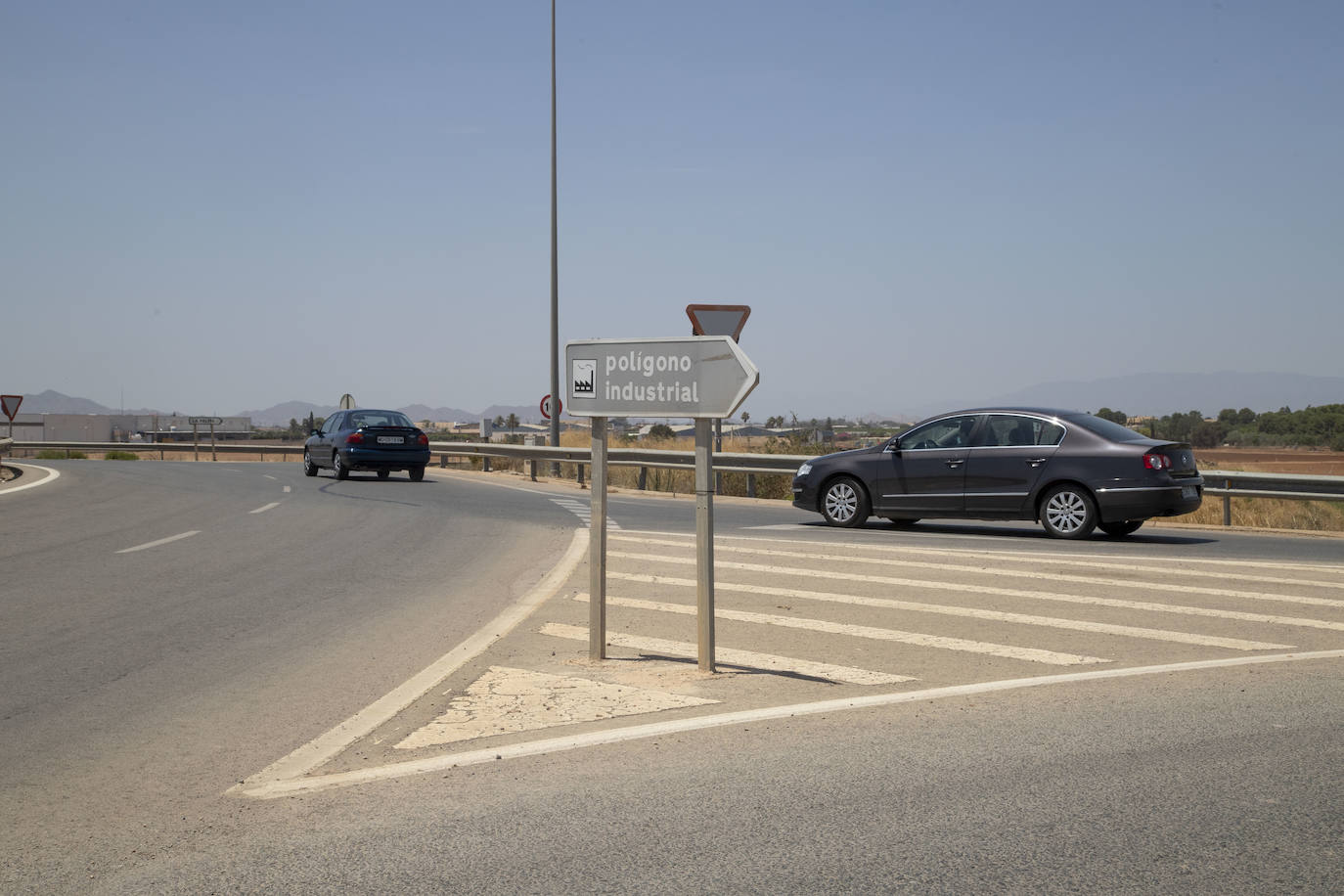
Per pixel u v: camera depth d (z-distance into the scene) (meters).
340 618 8.90
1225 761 5.09
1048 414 14.59
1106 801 4.57
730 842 4.14
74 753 5.34
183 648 7.77
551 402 29.86
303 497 20.78
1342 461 33.34
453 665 7.02
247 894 3.72
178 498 20.36
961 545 13.48
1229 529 16.34
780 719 5.76
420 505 19.25
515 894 3.71
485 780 4.83
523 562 12.19
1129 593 9.92
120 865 3.97
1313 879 3.82
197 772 5.04
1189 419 56.19
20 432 73.31
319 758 5.15
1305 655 7.38
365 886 3.77
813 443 25.23
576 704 6.01
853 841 4.15
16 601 9.67
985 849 4.07
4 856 4.06
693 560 12.13
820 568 11.43
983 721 5.75
